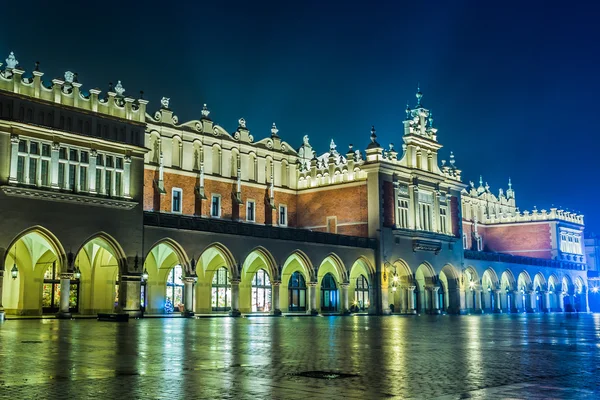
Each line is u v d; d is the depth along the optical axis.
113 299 50.62
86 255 50.22
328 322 40.41
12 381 11.88
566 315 69.94
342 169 65.88
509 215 93.88
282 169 67.94
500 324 39.66
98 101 45.38
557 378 12.73
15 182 39.91
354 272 67.19
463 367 14.51
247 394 10.66
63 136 42.66
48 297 49.00
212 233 49.41
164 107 57.62
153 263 53.84
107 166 45.09
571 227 96.00
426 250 67.62
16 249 46.69
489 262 78.12
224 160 61.81
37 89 42.09
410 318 52.69
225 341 21.89
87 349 18.20
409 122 68.44
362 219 63.50
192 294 47.81
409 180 66.94
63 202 42.06
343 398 10.32
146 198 55.06
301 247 56.12
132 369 13.73
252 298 61.03
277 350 18.52
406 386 11.59
